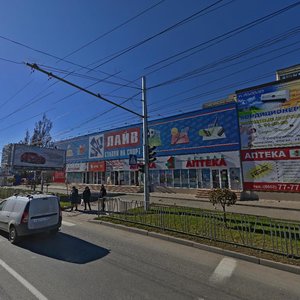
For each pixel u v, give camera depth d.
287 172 18.75
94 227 11.78
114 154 33.81
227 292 4.97
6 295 4.76
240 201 19.30
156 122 28.41
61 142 44.03
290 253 6.86
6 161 29.33
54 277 5.65
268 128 19.91
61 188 40.06
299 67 28.09
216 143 23.12
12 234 9.00
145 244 8.62
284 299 4.71
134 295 4.79
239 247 7.66
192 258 7.10
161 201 20.92
